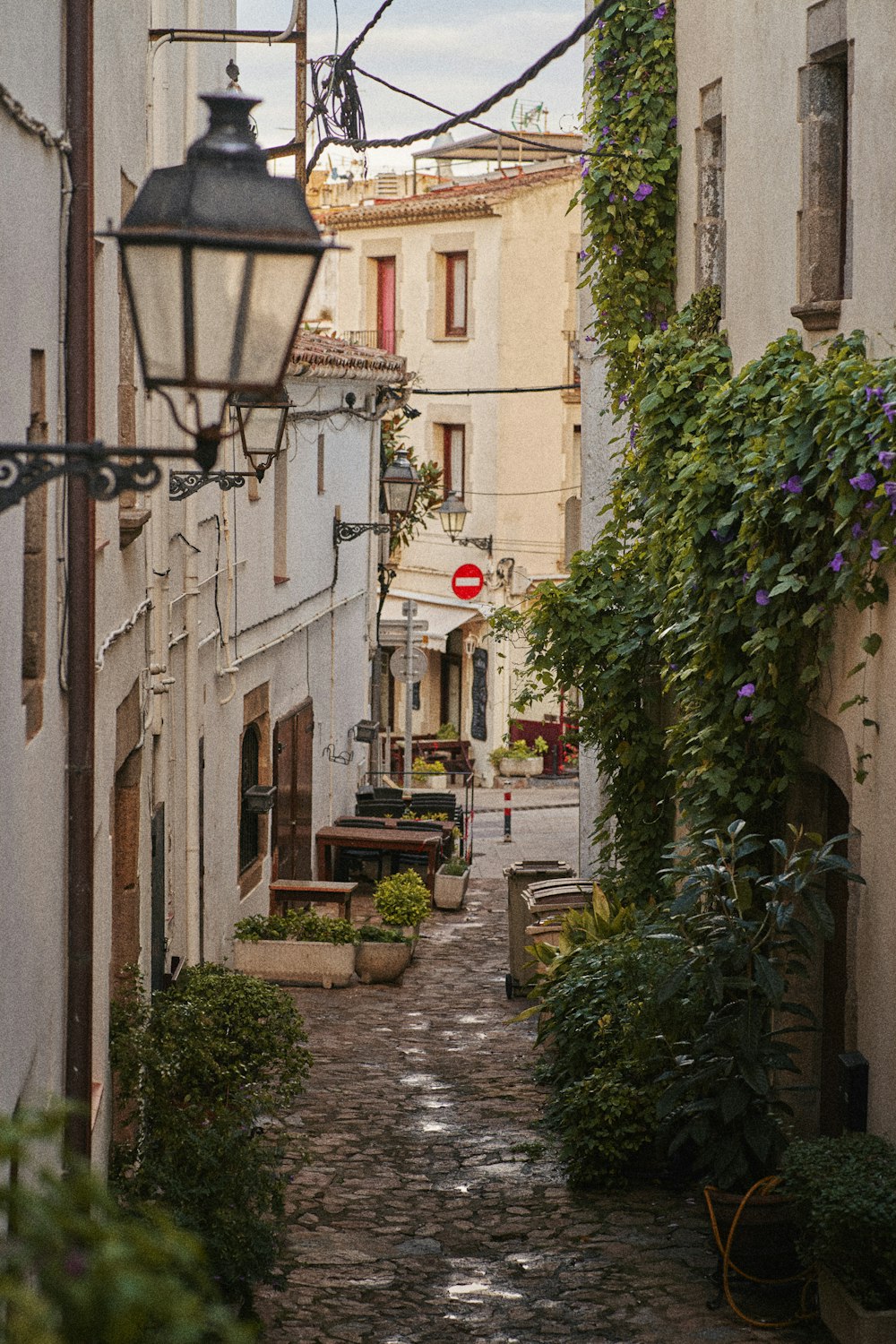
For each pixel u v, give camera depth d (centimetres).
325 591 2162
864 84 813
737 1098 787
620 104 1262
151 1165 777
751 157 1034
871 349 803
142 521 930
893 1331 653
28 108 547
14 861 516
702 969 827
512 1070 1272
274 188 360
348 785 2412
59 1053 650
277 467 1862
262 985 1020
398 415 2867
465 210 3753
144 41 1040
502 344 3747
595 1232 891
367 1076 1250
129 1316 215
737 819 943
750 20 1031
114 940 970
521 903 1567
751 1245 778
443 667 4025
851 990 795
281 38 1073
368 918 1952
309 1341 741
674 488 977
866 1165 692
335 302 4084
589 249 1303
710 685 950
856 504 743
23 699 555
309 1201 948
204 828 1402
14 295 520
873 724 759
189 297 352
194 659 1256
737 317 1074
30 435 604
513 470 3784
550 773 3772
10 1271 223
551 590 1355
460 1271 834
